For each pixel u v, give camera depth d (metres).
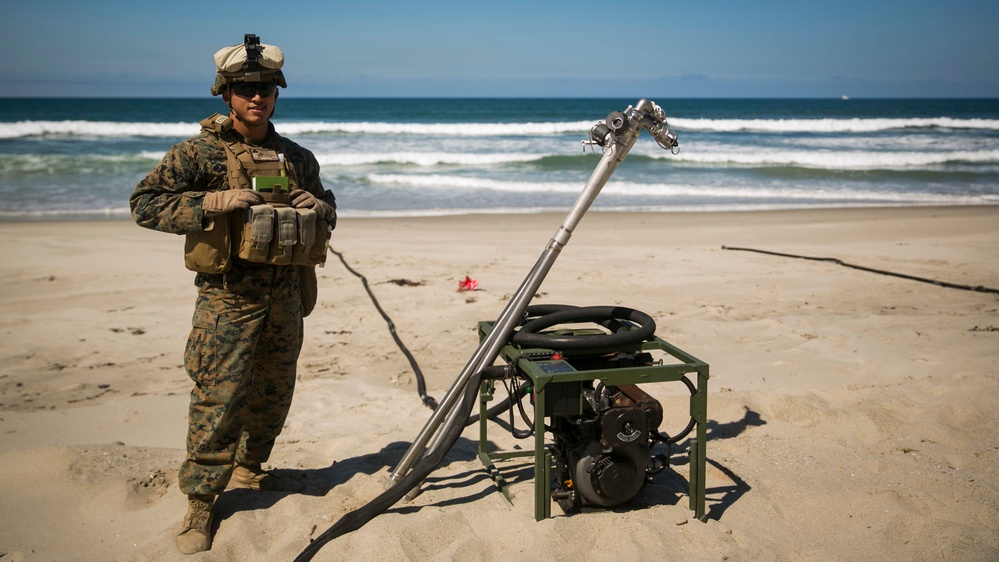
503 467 3.79
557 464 3.29
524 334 3.19
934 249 10.70
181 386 5.39
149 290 8.04
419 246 10.74
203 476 3.04
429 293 7.94
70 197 15.88
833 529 3.18
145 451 4.09
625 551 2.86
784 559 2.90
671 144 3.18
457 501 3.38
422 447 3.34
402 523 3.06
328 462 3.95
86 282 8.31
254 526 3.18
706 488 3.52
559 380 2.91
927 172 22.80
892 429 4.22
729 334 6.36
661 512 3.18
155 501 3.51
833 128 41.78
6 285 8.16
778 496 3.46
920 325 6.56
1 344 6.27
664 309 7.25
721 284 8.38
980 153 26.03
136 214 2.92
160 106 88.94
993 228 12.54
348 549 2.91
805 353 5.78
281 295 3.12
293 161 3.16
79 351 6.13
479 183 19.36
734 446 4.02
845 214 14.44
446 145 29.38
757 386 5.04
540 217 14.04
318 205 3.04
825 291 8.06
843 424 4.30
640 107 3.14
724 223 13.23
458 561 2.80
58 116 61.12
